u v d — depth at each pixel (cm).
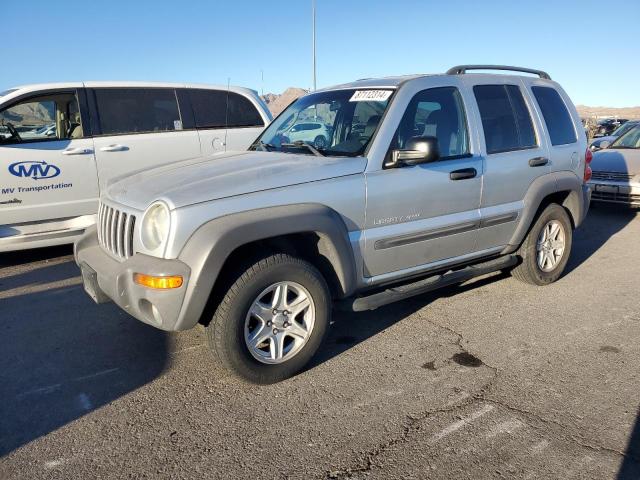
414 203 390
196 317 306
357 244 365
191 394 332
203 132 734
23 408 318
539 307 473
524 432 288
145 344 404
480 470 258
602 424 294
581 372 354
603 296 500
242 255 335
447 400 321
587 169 547
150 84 704
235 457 271
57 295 514
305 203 339
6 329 434
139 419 306
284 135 449
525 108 490
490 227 450
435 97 420
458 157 425
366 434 288
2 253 675
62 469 263
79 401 326
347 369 362
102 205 380
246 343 326
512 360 373
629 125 1197
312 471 260
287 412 311
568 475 254
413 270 409
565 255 535
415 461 266
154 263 304
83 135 650
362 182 362
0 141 599
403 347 396
